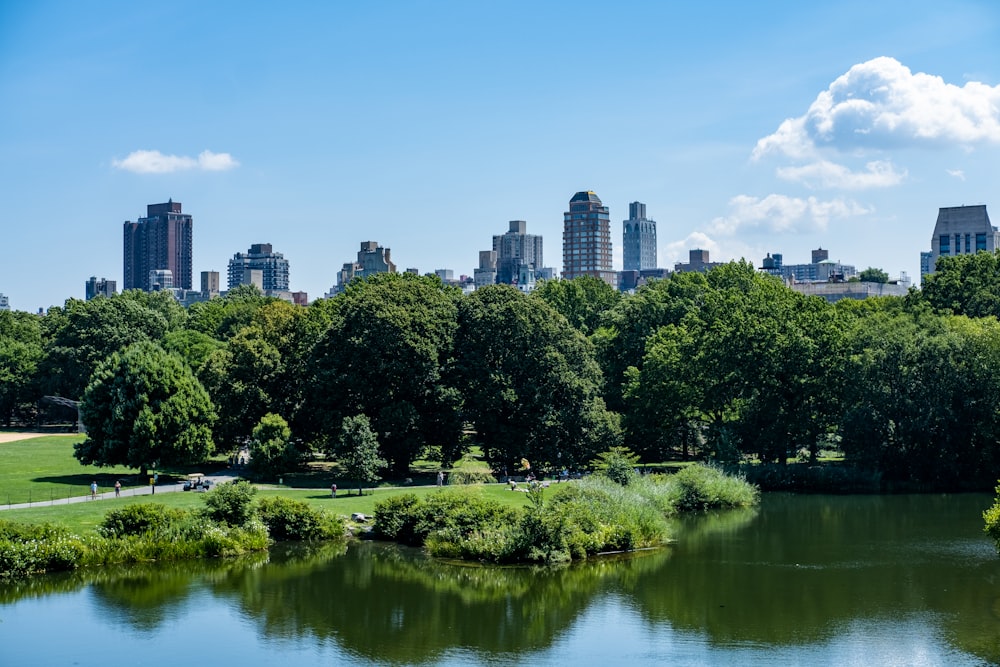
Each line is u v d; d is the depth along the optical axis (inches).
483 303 3890.3
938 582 2167.8
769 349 3907.5
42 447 4111.7
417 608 1963.6
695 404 4111.7
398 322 3617.1
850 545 2613.2
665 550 2541.8
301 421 3796.8
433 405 3661.4
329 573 2249.0
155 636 1768.0
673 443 4411.9
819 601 2005.4
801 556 2464.3
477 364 3700.8
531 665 1621.6
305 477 3550.7
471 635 1785.2
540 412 3681.1
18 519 2400.3
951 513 3191.4
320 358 3757.4
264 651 1690.5
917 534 2787.9
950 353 3786.9
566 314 5846.5
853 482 3715.6
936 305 4995.1
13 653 1667.1
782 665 1614.2
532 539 2386.8
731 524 2974.9
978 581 2175.2
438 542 2452.0
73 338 5369.1
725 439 3833.7
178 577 2196.1
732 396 4040.4
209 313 6589.6
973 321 4151.1
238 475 3531.0
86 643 1723.7
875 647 1697.8
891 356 3806.6
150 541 2346.2
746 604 1985.7
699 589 2113.7
